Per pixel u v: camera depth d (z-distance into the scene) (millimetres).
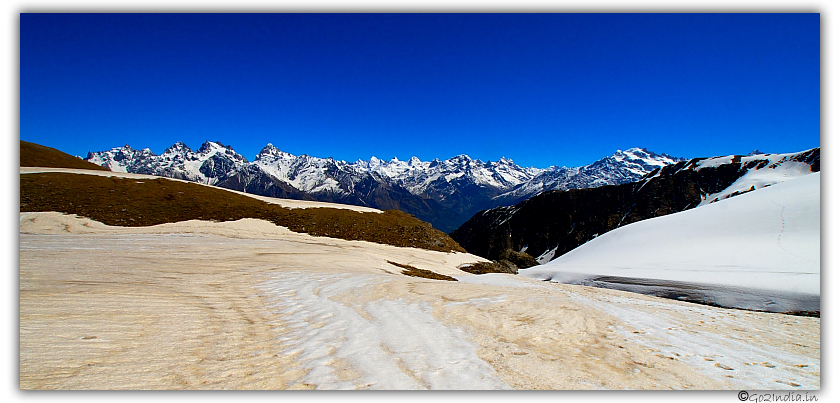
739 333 11531
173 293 11680
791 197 56406
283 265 21609
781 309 23578
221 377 5852
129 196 48219
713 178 166625
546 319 11219
